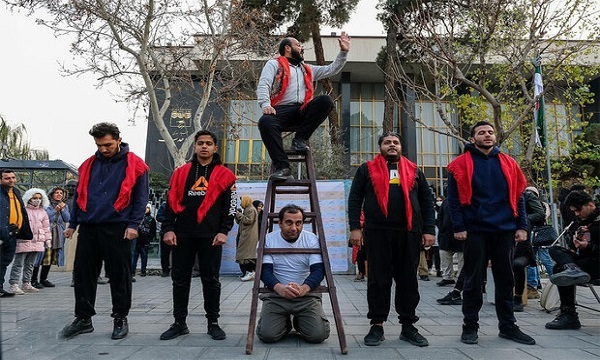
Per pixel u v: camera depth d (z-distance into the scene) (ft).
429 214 14.06
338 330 11.76
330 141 62.39
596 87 79.82
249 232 30.25
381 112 85.35
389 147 13.96
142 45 34.88
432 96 36.94
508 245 13.47
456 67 30.35
